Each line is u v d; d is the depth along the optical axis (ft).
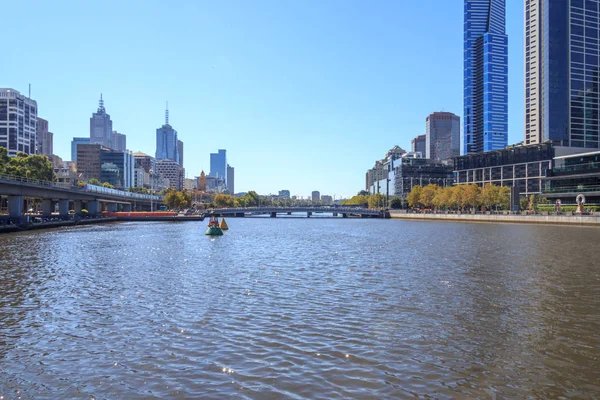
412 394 52.39
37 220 363.56
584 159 574.15
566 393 52.70
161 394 52.47
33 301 97.96
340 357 63.52
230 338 71.82
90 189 557.33
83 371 59.00
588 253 190.19
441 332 74.74
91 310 89.97
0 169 479.00
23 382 55.77
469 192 631.97
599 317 83.92
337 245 240.53
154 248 217.97
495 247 219.82
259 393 52.65
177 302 96.89
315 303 95.66
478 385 54.70
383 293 105.91
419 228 429.79
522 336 72.84
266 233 362.94
